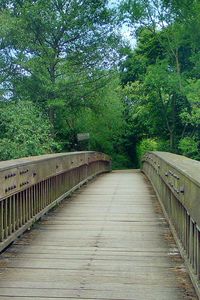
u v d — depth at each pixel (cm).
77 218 690
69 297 343
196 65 1802
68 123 2250
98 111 2152
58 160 798
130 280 385
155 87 2059
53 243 525
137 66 2177
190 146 1953
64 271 412
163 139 2414
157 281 383
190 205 390
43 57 1745
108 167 2205
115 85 2259
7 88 1714
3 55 1708
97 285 371
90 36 1847
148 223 651
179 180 474
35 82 1758
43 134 1416
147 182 1334
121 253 479
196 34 1778
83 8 1769
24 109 1462
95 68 1908
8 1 1775
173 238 549
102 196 960
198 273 353
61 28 1775
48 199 739
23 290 359
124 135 2881
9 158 1287
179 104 2145
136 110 2403
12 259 454
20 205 558
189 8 1728
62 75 1897
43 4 1688
